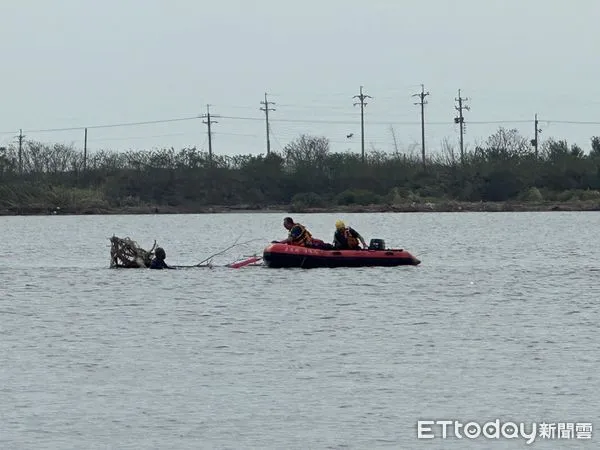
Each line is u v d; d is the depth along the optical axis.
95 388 44.75
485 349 51.53
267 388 44.62
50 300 68.88
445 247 117.25
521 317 60.81
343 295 69.44
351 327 57.69
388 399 42.84
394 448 37.47
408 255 85.81
